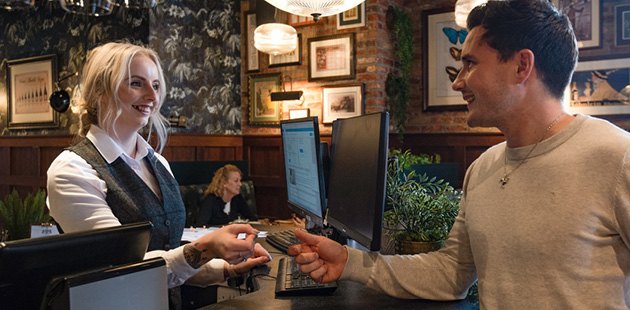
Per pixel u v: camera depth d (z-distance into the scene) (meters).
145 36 4.97
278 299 1.36
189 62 5.47
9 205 2.30
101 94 1.60
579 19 4.82
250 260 1.72
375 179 1.27
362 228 1.36
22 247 0.85
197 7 5.57
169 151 5.21
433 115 5.53
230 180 3.98
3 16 5.92
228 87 6.00
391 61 5.50
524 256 1.01
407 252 1.55
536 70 1.03
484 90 1.06
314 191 1.91
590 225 0.94
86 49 5.24
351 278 1.26
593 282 0.94
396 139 5.57
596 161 0.96
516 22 1.02
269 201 6.00
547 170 1.01
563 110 1.07
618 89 4.67
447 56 5.42
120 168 1.59
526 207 1.03
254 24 6.05
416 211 1.56
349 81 5.38
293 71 5.76
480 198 1.14
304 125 1.94
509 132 1.09
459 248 1.28
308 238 1.27
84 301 0.85
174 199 1.69
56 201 1.45
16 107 5.85
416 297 1.27
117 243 0.98
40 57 5.54
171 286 1.43
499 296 1.04
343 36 5.37
